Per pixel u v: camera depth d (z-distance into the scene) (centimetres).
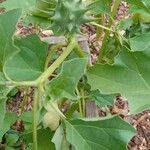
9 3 29
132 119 55
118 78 23
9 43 21
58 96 22
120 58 23
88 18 26
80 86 33
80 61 22
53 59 46
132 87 22
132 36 32
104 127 23
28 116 37
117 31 31
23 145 48
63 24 25
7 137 48
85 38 44
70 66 22
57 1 26
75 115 34
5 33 21
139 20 31
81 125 23
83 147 23
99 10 30
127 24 31
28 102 53
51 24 27
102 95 34
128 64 22
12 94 53
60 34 26
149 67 22
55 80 22
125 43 31
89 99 35
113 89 22
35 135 23
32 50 26
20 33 60
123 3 65
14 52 21
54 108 23
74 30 26
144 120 55
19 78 26
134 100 22
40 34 56
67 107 41
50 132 28
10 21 21
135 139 54
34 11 28
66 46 28
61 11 25
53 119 27
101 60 33
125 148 23
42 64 26
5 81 22
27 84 22
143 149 54
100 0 27
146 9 28
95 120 23
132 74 23
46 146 28
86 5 26
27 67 26
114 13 31
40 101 22
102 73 23
